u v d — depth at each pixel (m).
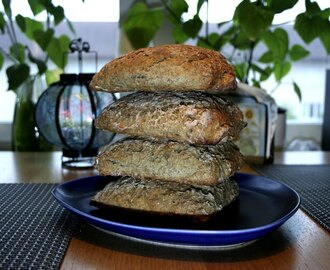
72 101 0.46
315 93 0.84
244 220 0.25
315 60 0.83
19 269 0.20
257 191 0.32
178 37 0.62
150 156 0.26
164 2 0.60
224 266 0.21
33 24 0.63
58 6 0.57
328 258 0.22
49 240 0.24
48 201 0.32
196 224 0.24
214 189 0.26
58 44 0.63
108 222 0.23
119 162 0.27
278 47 0.62
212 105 0.25
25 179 0.41
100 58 0.77
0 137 0.78
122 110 0.27
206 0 0.56
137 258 0.22
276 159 0.54
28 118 0.59
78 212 0.24
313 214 0.29
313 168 0.47
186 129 0.25
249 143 0.49
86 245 0.23
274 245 0.24
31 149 0.60
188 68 0.24
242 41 0.61
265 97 0.49
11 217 0.28
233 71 0.27
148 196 0.26
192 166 0.25
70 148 0.48
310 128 0.83
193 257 0.22
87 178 0.32
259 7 0.51
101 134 0.48
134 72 0.26
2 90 0.78
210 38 0.65
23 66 0.58
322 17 0.56
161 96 0.27
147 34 0.62
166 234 0.22
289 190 0.30
